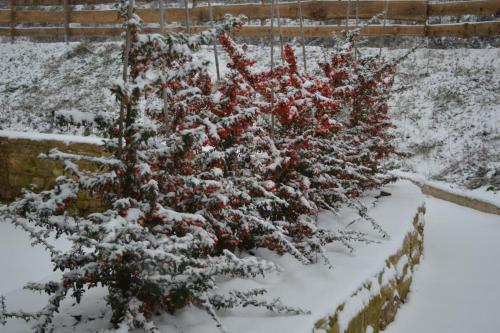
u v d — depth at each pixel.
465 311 4.12
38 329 2.27
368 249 3.76
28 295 3.26
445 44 12.01
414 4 11.15
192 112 3.05
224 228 2.87
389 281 3.67
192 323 2.50
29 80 13.20
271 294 2.82
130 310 2.26
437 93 10.17
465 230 6.40
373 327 3.35
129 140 2.45
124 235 2.09
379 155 5.66
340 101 4.48
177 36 2.48
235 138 3.23
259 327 2.42
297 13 11.94
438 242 5.94
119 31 14.05
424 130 9.48
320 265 3.34
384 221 4.52
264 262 2.26
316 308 2.64
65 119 2.35
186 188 2.70
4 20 15.15
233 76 3.16
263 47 12.44
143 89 2.27
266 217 3.58
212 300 2.50
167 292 2.34
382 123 5.69
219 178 2.92
